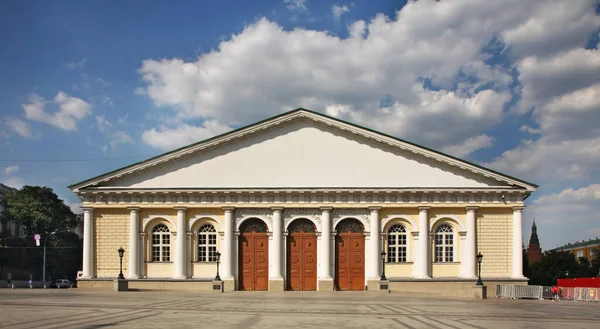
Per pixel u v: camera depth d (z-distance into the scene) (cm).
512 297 5656
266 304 3884
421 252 5956
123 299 4238
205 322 2591
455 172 6059
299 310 3391
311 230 6059
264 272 6003
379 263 5969
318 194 6034
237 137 6066
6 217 11288
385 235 6016
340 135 6106
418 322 2770
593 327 2708
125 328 2303
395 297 4938
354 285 5994
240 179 6038
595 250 16262
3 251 11081
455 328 2533
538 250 17862
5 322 2484
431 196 6038
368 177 6044
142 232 6022
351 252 6034
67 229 11512
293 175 6041
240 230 6053
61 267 11619
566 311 3775
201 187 6016
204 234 6069
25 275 11344
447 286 5866
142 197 6041
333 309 3509
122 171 6009
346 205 6028
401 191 5991
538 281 12375
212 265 5997
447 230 6078
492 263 5991
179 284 5894
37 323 2445
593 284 6141
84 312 3003
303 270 6006
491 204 6022
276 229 5984
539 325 2761
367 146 6094
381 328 2481
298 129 6119
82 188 5981
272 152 6075
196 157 6078
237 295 5059
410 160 6069
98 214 6044
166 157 6012
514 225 6019
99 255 6000
